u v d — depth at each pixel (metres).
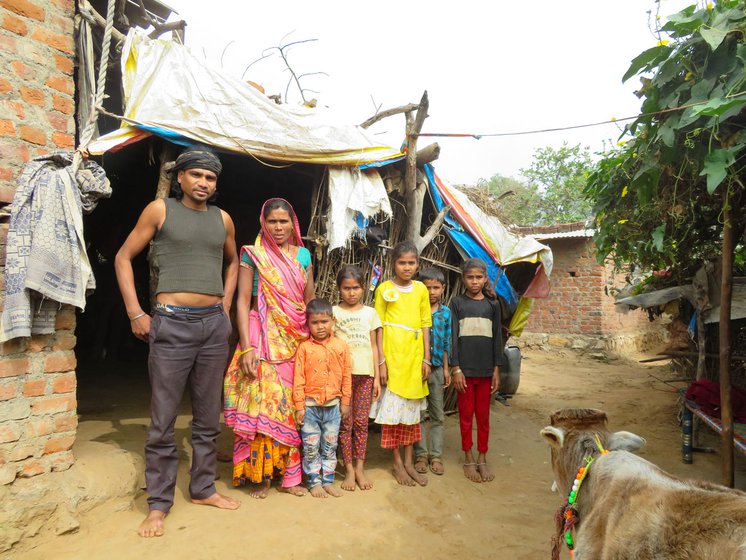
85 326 8.68
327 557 2.87
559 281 13.14
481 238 5.62
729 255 3.42
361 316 3.95
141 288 8.72
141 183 6.56
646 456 5.06
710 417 4.38
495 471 4.47
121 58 3.74
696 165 3.12
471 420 4.30
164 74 3.83
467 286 4.47
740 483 4.30
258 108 4.08
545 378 9.59
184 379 3.15
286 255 3.66
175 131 3.65
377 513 3.44
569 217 19.70
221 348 3.30
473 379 4.32
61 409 3.08
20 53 2.99
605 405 7.29
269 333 3.56
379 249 4.88
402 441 4.02
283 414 3.50
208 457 3.34
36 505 2.81
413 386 3.96
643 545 1.48
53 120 3.14
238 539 2.95
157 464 3.09
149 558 2.72
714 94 2.73
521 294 6.55
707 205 3.96
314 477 3.64
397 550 3.02
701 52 2.90
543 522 3.52
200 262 3.16
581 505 1.90
